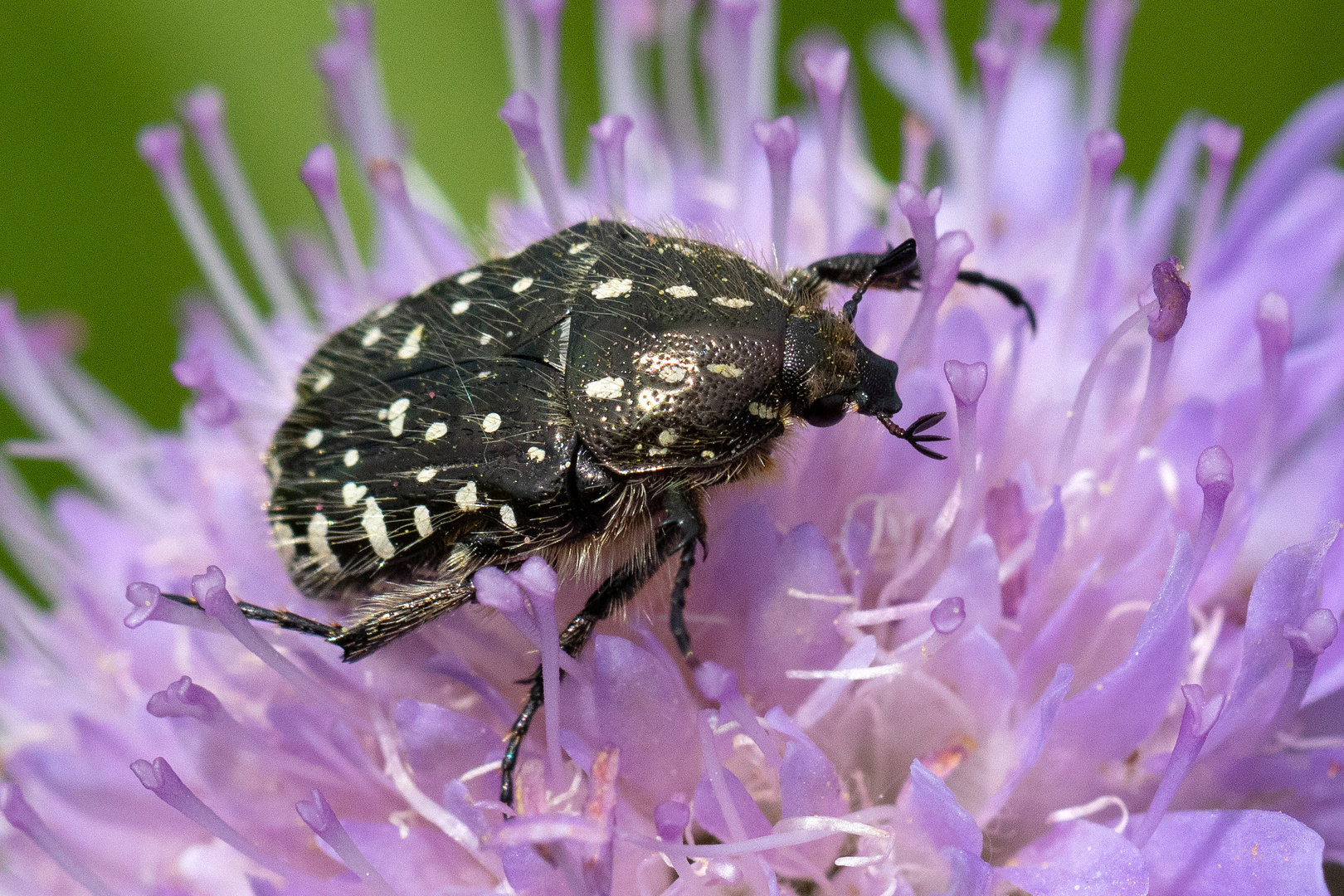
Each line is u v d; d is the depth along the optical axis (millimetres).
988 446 68
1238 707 65
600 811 63
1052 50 83
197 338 81
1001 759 67
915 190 66
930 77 83
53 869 72
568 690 66
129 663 72
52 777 70
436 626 67
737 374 65
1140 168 88
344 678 67
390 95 88
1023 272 73
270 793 69
